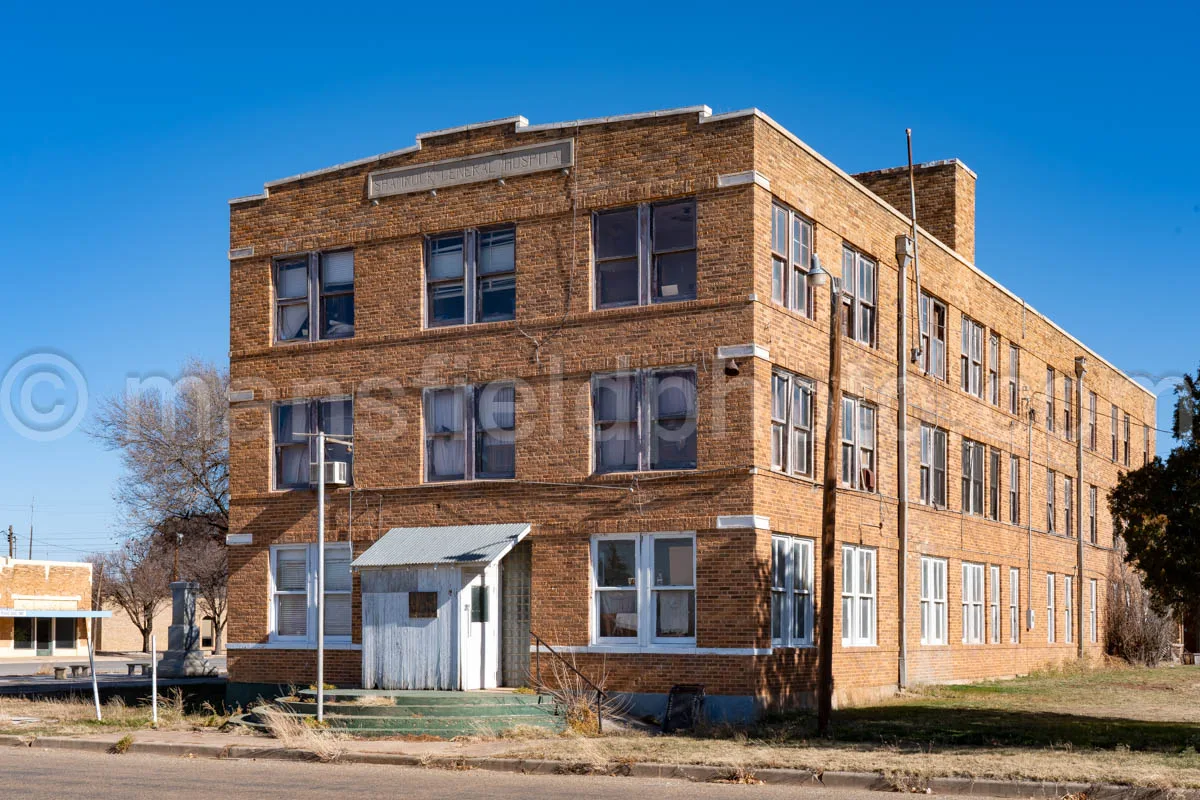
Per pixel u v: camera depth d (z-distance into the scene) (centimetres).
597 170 2730
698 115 2642
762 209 2608
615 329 2686
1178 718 2523
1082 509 4603
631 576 2642
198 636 4734
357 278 2977
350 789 1630
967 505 3694
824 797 1588
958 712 2628
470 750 2052
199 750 2145
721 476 2562
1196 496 2231
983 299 3838
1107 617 4934
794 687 2648
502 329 2795
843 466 2956
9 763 1962
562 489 2706
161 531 4662
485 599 2678
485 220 2834
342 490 2941
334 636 2920
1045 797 1599
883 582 3095
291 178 3075
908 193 3919
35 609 7775
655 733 2398
